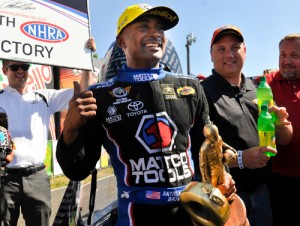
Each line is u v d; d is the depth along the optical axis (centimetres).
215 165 130
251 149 207
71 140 128
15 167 280
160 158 133
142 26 144
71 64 250
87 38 260
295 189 255
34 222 287
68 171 132
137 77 142
